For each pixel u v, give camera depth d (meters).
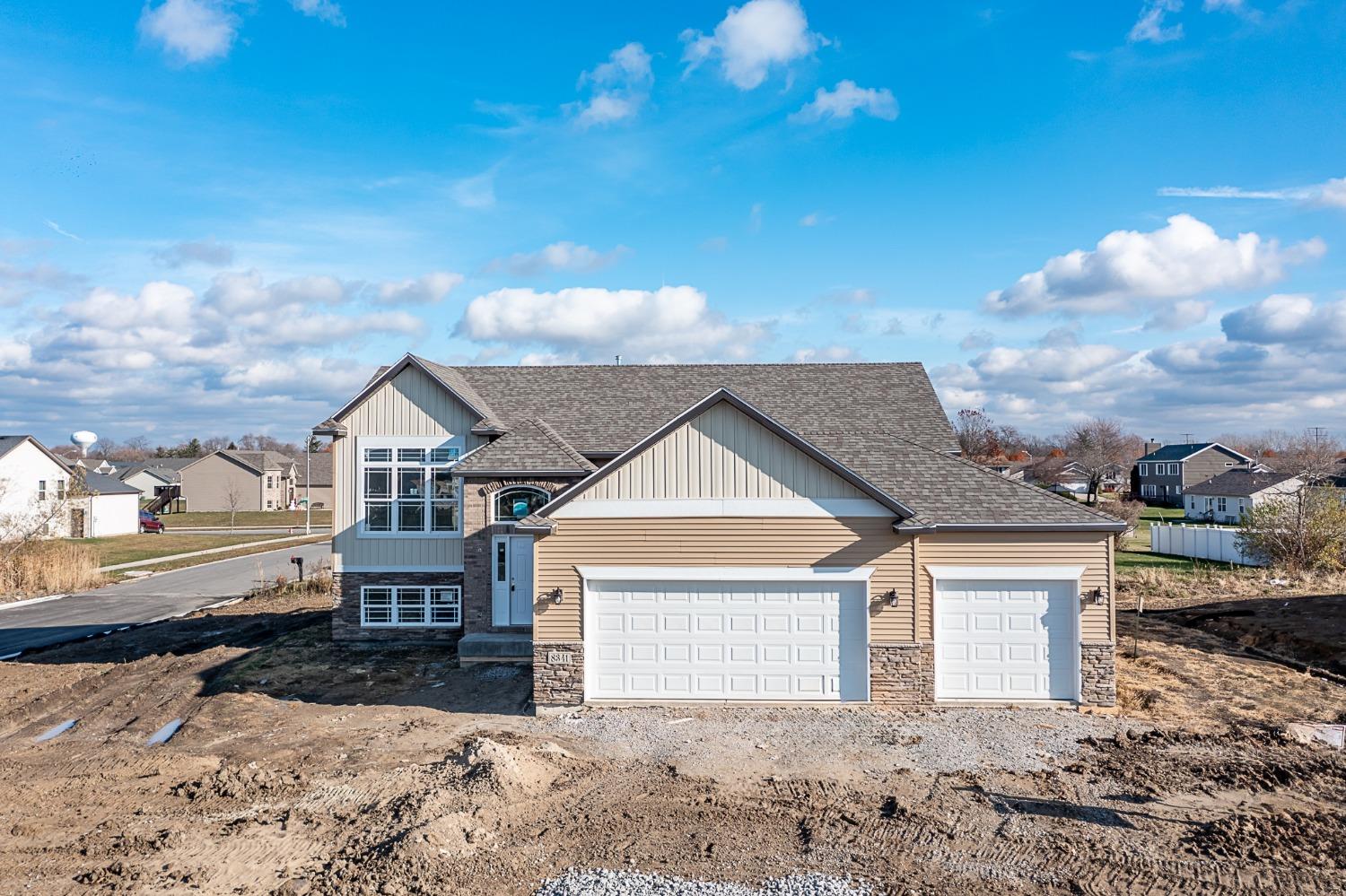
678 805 11.09
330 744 13.88
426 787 11.43
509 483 20.11
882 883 8.97
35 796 11.71
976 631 15.73
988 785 11.75
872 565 15.62
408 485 21.64
